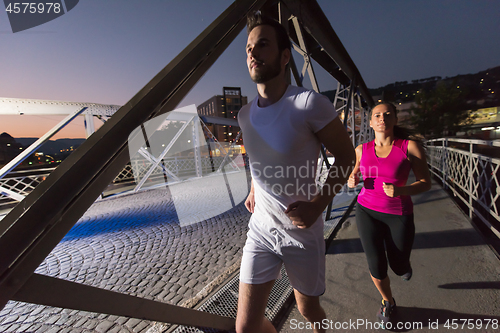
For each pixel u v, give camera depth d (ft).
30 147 19.98
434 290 6.14
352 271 7.22
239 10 4.11
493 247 8.67
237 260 9.05
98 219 15.65
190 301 6.42
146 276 8.28
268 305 5.82
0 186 19.47
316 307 3.61
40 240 1.68
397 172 5.09
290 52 3.11
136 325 5.92
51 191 1.73
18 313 6.66
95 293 2.12
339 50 14.85
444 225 10.25
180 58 2.92
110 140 2.07
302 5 9.13
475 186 10.87
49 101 20.85
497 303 5.49
